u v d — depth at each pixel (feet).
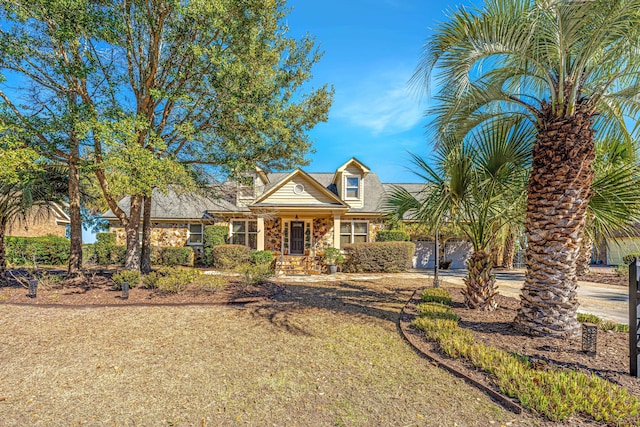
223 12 23.65
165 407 10.63
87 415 10.18
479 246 22.77
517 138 19.67
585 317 18.79
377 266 50.26
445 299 24.70
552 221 15.89
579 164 15.57
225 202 58.80
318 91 37.88
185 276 27.89
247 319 20.76
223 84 26.37
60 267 50.55
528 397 9.93
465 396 10.89
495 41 16.20
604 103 17.06
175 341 16.76
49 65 25.55
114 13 24.54
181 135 30.40
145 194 26.37
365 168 58.34
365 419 9.82
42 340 16.74
